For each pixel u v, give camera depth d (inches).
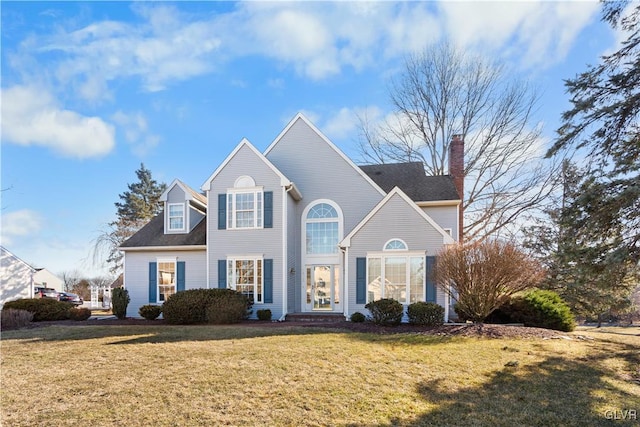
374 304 510.0
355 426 204.4
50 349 386.0
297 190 689.6
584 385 277.4
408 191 745.6
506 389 267.0
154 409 225.0
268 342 397.1
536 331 457.7
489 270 466.3
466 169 1009.5
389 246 573.3
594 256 380.8
